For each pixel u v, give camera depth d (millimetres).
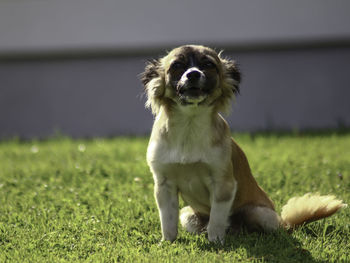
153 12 17188
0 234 5926
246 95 17578
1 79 17938
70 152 11758
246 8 17016
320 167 9367
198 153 5648
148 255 5188
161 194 5828
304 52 17406
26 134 17875
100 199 7375
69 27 17312
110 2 17188
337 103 17406
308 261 5078
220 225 5719
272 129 16688
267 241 5672
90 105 17875
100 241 5727
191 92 5590
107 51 17656
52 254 5312
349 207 6777
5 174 9375
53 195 7754
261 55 17531
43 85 17922
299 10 16859
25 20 17297
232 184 5746
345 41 17047
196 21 17203
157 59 6348
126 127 17750
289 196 7527
